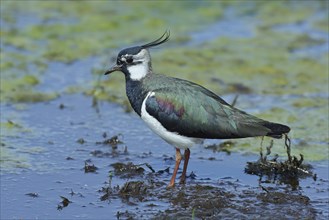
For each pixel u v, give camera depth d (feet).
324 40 73.82
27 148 49.83
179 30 76.07
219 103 43.11
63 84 62.34
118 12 81.20
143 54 44.68
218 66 66.80
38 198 42.50
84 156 48.83
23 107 57.26
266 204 41.81
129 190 43.24
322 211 40.98
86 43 71.67
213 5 84.89
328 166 47.60
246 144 51.34
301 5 85.71
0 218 39.99
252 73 65.31
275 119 55.31
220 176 46.19
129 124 54.95
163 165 47.83
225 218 39.96
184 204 41.81
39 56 68.03
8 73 63.52
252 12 82.94
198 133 42.73
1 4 82.02
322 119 55.52
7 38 71.72
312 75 65.21
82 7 82.64
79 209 41.16
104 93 60.70
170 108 42.78
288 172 46.47
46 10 81.05
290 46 72.23
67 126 54.08
